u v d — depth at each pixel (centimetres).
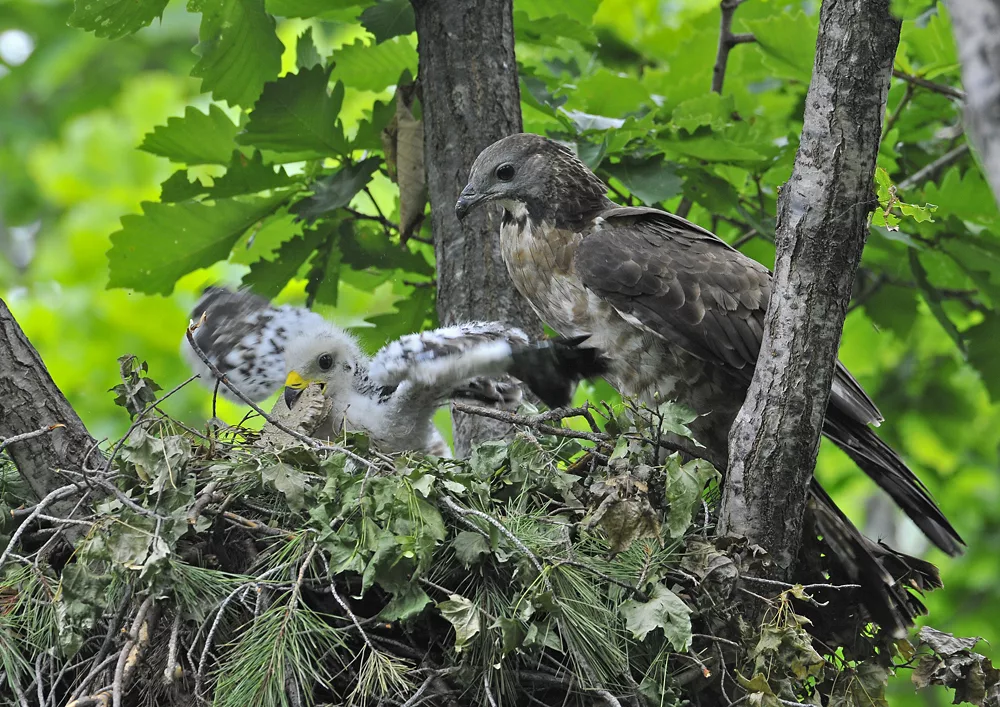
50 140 2192
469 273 1060
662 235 1027
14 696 768
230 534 790
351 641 763
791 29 1170
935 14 1145
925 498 909
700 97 1145
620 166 1103
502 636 730
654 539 766
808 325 754
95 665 726
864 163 738
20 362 806
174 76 2178
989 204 1126
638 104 1200
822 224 744
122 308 1752
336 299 1196
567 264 1037
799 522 782
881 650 856
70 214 1956
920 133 1293
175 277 1159
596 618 747
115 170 1947
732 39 1227
